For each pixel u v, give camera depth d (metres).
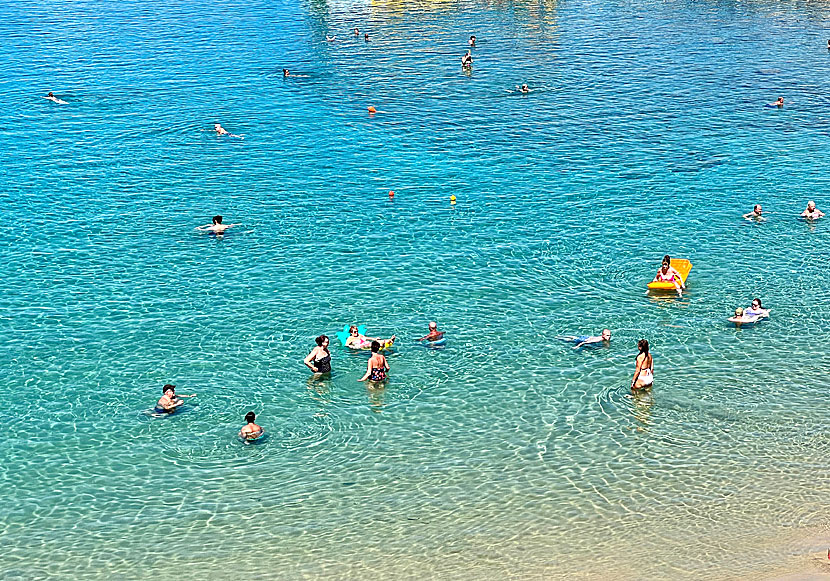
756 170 54.22
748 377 33.22
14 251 44.19
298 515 26.48
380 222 47.66
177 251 44.38
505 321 37.59
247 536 25.62
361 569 24.17
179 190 52.09
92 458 29.20
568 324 37.28
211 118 64.94
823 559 23.47
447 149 58.88
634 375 32.88
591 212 48.56
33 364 34.66
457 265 42.72
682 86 72.44
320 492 27.52
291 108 67.50
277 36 90.75
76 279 41.50
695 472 27.94
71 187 52.34
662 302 38.97
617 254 43.53
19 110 66.44
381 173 54.66
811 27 91.69
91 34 91.88
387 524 26.03
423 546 25.03
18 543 25.48
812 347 35.19
